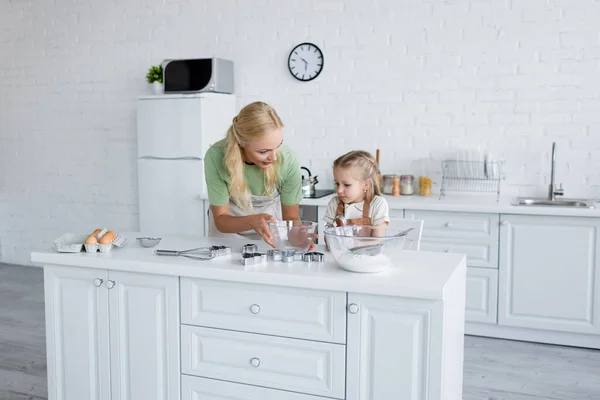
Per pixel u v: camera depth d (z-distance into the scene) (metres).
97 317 2.23
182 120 4.62
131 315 2.18
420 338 1.79
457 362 2.11
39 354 3.59
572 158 4.11
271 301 1.96
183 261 2.12
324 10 4.64
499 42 4.20
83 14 5.41
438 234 3.89
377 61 4.53
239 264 2.06
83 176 5.59
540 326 3.71
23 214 5.90
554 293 3.66
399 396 1.83
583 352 3.62
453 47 4.32
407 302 1.79
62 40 5.53
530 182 4.21
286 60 4.79
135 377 2.20
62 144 5.65
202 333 2.07
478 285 3.83
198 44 5.05
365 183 2.46
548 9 4.07
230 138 2.37
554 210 3.57
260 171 2.55
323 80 4.69
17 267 5.86
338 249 1.94
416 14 4.39
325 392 1.92
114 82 5.36
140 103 4.75
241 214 2.75
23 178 5.86
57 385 2.35
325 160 4.75
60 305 2.30
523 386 3.13
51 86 5.62
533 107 4.17
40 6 5.58
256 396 2.01
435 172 4.45
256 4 4.84
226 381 2.05
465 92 4.32
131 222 5.45
